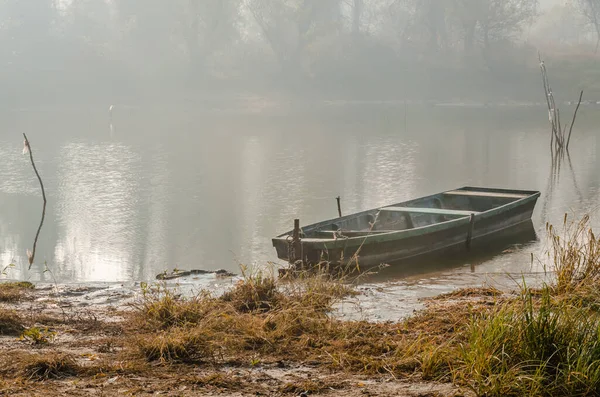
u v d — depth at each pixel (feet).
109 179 88.84
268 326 25.76
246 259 51.24
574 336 20.24
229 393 19.08
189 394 18.90
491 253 49.90
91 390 19.04
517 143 127.65
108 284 37.50
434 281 39.19
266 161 105.19
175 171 95.50
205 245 55.57
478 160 106.42
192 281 38.04
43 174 93.09
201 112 216.54
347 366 21.81
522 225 58.59
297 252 42.19
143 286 32.63
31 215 67.51
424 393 18.98
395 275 42.96
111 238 58.23
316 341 24.48
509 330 20.56
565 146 121.70
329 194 78.13
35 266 49.67
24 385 19.27
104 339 25.07
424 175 92.22
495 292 32.94
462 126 161.48
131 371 21.01
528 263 46.88
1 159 107.96
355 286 36.73
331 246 42.19
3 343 24.25
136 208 70.64
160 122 179.22
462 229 50.65
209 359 22.48
